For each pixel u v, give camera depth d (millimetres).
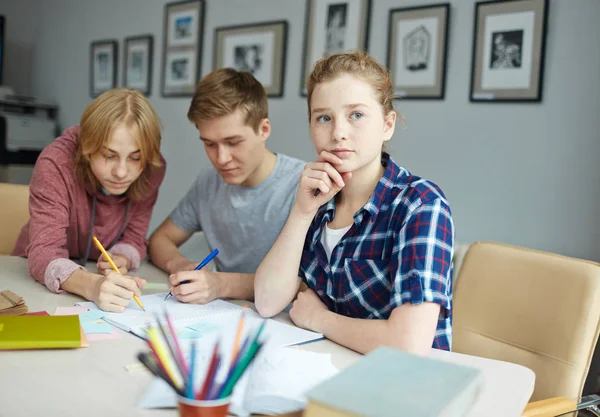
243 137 1360
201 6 3053
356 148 1012
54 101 4023
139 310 1087
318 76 1024
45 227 1358
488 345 1259
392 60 2342
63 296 1189
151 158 1384
